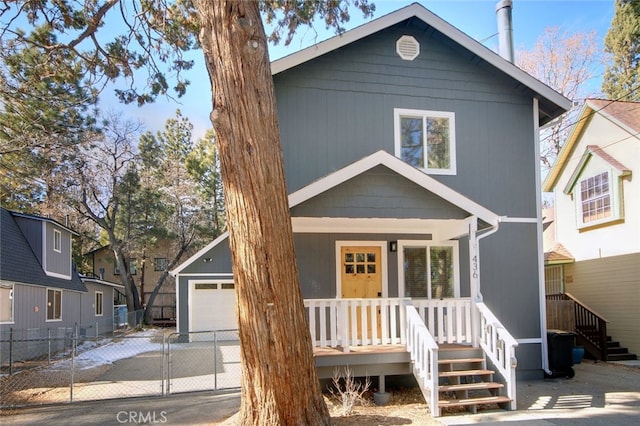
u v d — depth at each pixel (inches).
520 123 432.5
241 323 216.2
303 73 389.7
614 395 338.3
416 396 325.4
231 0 216.7
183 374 435.8
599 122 572.1
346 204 312.3
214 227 1174.3
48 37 410.0
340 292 379.2
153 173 1080.2
